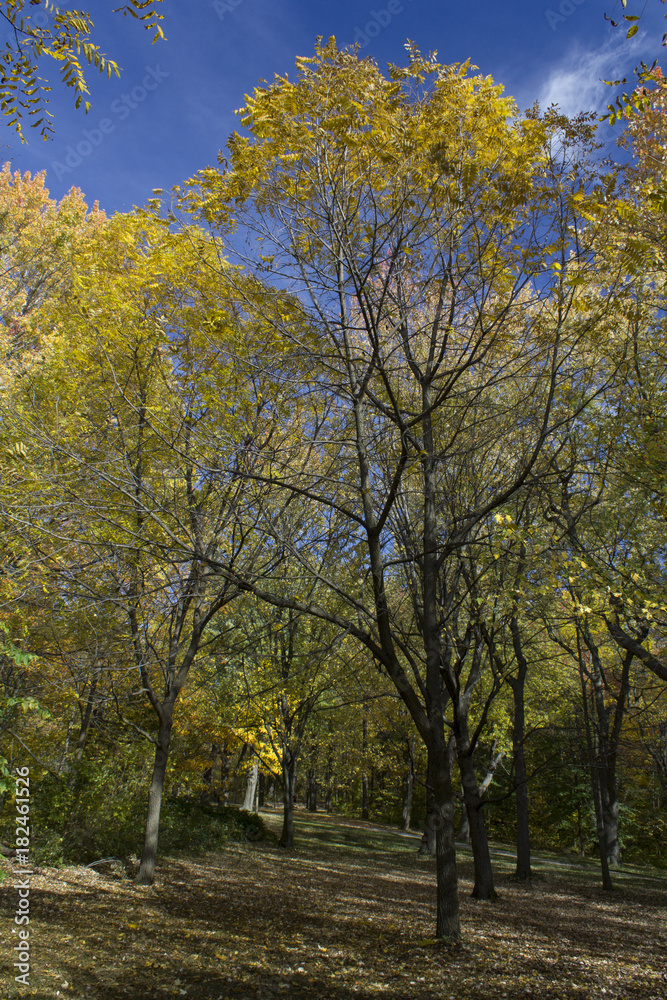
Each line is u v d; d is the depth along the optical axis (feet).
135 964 20.68
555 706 56.90
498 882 49.98
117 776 44.96
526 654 48.91
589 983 21.75
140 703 46.88
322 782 136.87
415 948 24.75
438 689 25.76
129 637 30.89
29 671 29.09
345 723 68.08
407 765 97.66
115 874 36.01
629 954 26.84
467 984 20.65
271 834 67.77
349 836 78.84
